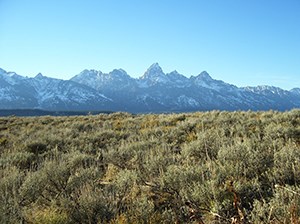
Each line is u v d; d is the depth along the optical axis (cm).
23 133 2002
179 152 1068
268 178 607
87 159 1043
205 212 513
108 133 1623
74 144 1451
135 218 520
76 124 2222
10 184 726
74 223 555
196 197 555
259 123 1382
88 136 1599
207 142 945
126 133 1608
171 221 505
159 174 729
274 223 407
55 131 1950
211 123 1564
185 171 679
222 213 481
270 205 451
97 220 536
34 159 1184
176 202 553
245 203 538
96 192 621
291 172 595
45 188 718
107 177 853
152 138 1274
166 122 1895
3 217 518
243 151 721
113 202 584
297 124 1287
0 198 625
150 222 497
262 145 795
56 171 780
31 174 805
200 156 899
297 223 369
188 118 1956
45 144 1452
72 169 871
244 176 636
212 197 550
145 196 606
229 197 542
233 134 1191
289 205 432
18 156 1162
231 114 1898
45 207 645
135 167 864
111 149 1155
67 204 594
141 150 1052
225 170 652
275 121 1398
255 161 677
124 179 705
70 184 726
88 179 754
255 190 569
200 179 646
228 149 764
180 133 1399
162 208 587
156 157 852
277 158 673
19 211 552
